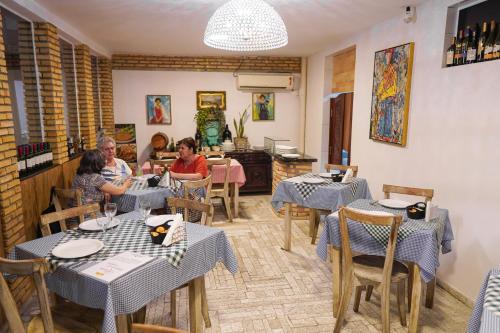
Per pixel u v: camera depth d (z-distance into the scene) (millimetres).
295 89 7254
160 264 1835
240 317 2682
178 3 3438
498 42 2705
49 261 1805
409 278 2701
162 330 1132
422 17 3502
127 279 1672
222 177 5062
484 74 2746
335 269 2637
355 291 2904
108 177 3795
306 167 4785
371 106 4539
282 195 3779
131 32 4742
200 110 6844
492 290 1625
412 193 3080
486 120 2738
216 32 2459
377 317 2693
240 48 2859
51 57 3766
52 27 3793
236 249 3967
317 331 2518
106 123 6500
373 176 4555
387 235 2379
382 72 4215
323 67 6223
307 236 4379
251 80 6906
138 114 6812
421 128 3549
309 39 5301
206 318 2543
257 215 5289
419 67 3566
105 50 6043
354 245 2525
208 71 6902
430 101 3410
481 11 2945
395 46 3949
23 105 3803
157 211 3848
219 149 6676
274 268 3496
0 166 2619
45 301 1611
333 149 6309
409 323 2424
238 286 3143
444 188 3219
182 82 6863
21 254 1974
